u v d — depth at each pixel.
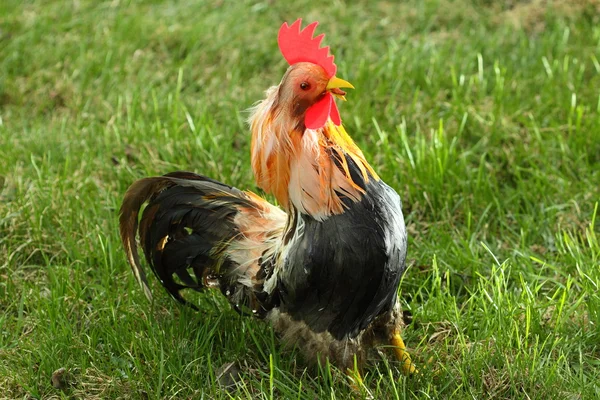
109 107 6.41
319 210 3.38
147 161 5.61
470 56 6.76
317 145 3.35
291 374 3.92
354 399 3.77
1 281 4.75
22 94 6.64
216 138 5.86
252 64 6.98
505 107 6.04
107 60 6.89
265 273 3.86
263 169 3.46
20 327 4.34
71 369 4.06
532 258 4.43
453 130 5.86
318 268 3.44
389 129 5.94
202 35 7.30
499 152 5.65
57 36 7.33
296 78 3.28
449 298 4.35
